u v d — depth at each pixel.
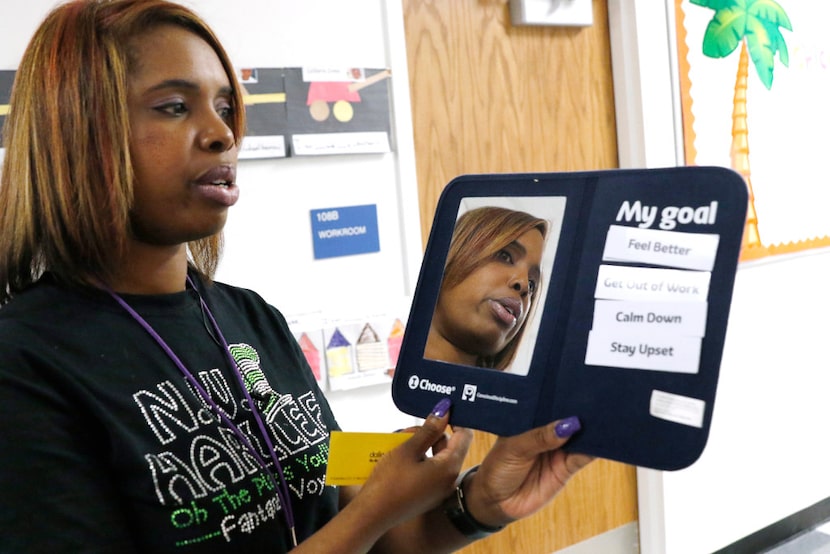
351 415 1.81
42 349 0.64
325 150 1.72
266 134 1.65
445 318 0.73
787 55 2.53
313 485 0.79
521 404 0.68
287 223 1.71
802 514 2.69
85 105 0.65
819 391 2.70
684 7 2.28
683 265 0.62
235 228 1.64
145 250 0.73
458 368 0.71
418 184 1.95
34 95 0.66
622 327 0.64
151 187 0.68
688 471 2.39
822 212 2.64
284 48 1.67
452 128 2.00
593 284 0.66
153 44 0.69
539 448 0.65
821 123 2.64
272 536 0.72
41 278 0.71
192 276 0.84
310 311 1.74
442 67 1.98
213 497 0.69
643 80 2.22
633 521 2.41
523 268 0.70
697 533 2.43
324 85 1.72
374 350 1.82
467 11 2.01
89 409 0.64
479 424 0.69
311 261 1.74
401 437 0.74
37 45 0.67
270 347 0.86
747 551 2.55
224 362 0.77
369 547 0.68
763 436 2.56
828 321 2.72
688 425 0.60
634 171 0.66
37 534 0.59
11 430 0.59
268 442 0.76
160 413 0.68
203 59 0.71
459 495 0.77
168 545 0.66
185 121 0.69
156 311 0.74
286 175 1.70
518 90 2.11
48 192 0.67
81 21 0.67
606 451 0.63
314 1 1.71
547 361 0.67
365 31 1.78
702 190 0.62
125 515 0.65
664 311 0.62
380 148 1.80
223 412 0.73
